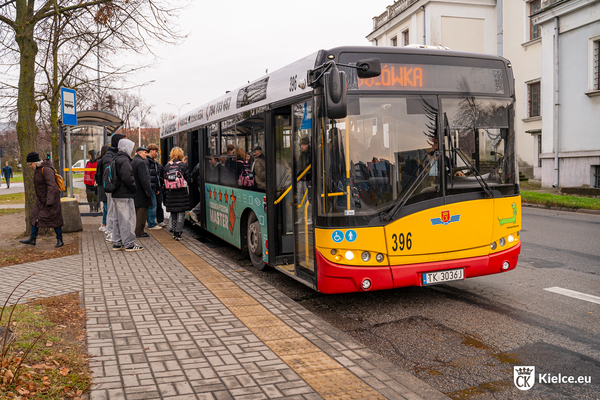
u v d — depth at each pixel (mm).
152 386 3656
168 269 7840
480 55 5879
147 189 10758
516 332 4992
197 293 6387
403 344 4773
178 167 10672
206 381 3752
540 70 26641
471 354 4477
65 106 11805
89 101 18906
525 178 26469
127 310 5637
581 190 18844
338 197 5316
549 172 21625
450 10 30344
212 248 10531
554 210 16297
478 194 5672
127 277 7270
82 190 15664
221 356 4273
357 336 5027
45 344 4480
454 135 5641
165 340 4668
